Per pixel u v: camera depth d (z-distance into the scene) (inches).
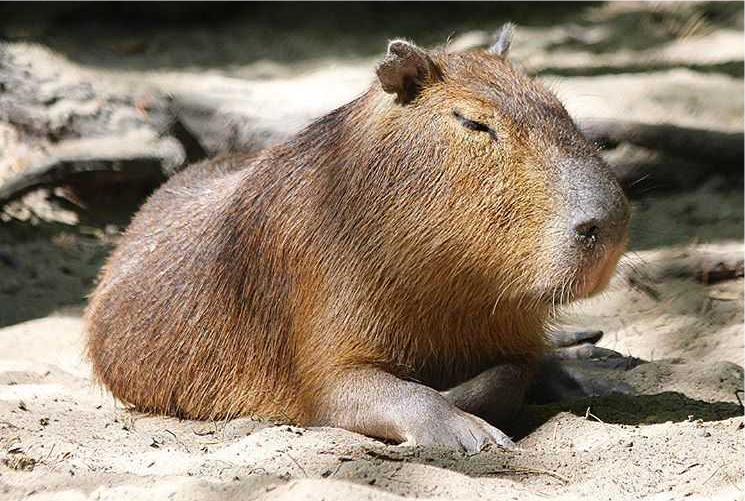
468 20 1038.4
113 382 440.5
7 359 510.9
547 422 374.3
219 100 783.7
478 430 354.9
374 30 1023.0
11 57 824.9
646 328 529.0
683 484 313.4
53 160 747.4
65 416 404.2
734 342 496.1
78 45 959.0
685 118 705.0
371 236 376.5
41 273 667.4
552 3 1056.8
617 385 435.5
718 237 614.5
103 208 764.6
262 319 404.5
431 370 388.8
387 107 381.4
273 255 400.8
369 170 379.2
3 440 363.6
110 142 768.9
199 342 417.4
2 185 753.0
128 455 354.0
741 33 928.9
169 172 766.5
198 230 429.4
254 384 409.1
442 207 366.3
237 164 486.6
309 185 395.2
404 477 316.2
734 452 330.3
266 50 974.4
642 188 680.4
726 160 673.6
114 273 454.6
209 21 1052.5
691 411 390.9
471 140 363.9
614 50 908.6
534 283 358.3
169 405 425.7
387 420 365.4
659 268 579.2
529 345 397.1
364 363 382.9
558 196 352.8
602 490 312.5
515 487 310.7
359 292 378.9
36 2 1035.3
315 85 819.4
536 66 861.8
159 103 788.0
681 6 989.8
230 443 372.8
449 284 370.6
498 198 359.9
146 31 1025.5
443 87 374.0
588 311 554.6
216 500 295.9
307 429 378.9
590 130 684.7
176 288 425.1
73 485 315.9
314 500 287.4
